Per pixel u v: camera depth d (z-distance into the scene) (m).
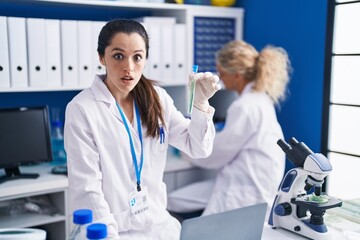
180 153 2.83
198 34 2.87
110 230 1.44
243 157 2.52
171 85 2.88
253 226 1.34
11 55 2.25
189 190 2.73
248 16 3.05
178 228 1.72
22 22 2.25
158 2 2.67
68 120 1.55
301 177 1.58
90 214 1.12
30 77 2.31
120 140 1.59
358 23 2.51
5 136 2.23
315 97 2.64
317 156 1.52
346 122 2.58
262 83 2.54
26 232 1.45
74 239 1.11
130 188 1.62
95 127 1.56
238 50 2.58
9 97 2.65
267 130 2.49
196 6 2.79
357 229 1.58
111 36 1.47
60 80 2.40
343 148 2.60
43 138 2.35
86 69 2.46
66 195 2.26
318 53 2.60
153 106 1.66
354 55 2.53
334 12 2.49
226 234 1.28
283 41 2.81
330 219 1.67
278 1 2.82
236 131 2.49
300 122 2.74
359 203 1.72
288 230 1.60
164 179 2.74
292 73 2.77
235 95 3.10
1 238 1.37
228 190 2.50
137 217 1.61
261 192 2.42
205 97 1.56
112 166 1.58
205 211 2.52
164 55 2.71
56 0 2.36
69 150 1.54
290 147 1.62
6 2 2.46
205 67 2.93
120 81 1.50
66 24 2.37
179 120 1.74
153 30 2.65
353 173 2.58
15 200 2.37
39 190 2.17
